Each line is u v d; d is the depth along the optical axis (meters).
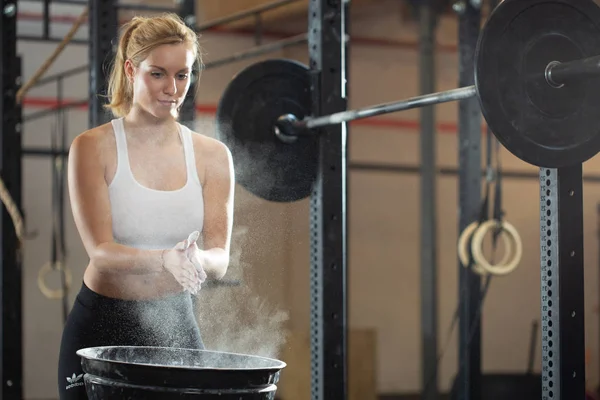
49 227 10.29
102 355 2.21
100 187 2.55
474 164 5.55
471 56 5.48
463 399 5.41
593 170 9.40
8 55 5.24
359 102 10.82
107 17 4.73
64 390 2.62
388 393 10.78
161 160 2.61
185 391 1.92
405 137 10.94
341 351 3.43
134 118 2.59
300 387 7.64
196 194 2.63
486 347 10.72
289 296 10.26
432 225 9.27
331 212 3.46
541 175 2.55
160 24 2.52
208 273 2.59
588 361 10.15
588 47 2.50
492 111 2.39
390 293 10.93
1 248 5.13
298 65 3.59
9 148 5.25
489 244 10.52
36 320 10.24
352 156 10.87
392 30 10.49
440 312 10.79
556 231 2.50
